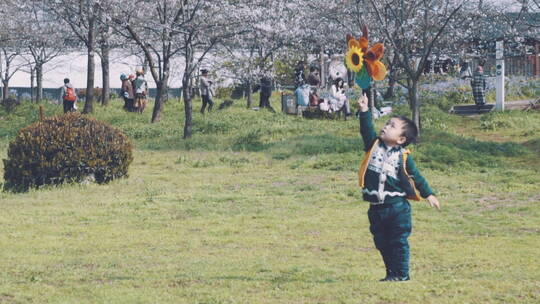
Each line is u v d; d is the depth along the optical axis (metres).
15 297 6.77
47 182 16.53
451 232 11.42
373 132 6.55
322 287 6.70
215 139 24.78
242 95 39.50
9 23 34.66
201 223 12.23
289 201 14.42
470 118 29.22
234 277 7.54
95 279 7.73
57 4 30.47
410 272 7.99
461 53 29.09
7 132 28.03
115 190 16.02
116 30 27.08
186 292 6.75
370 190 6.52
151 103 37.06
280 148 22.27
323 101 29.59
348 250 9.84
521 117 28.17
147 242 10.55
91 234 11.23
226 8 25.30
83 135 16.77
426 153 19.52
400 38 23.45
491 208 13.55
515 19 29.28
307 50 34.47
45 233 11.34
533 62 36.72
